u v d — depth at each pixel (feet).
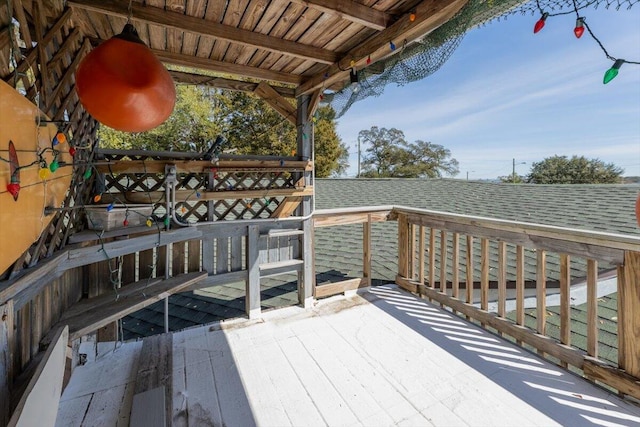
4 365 3.75
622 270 6.09
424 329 8.96
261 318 9.83
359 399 6.26
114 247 6.23
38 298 5.15
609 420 5.57
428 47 6.52
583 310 11.08
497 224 8.38
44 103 4.86
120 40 3.31
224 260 10.21
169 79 3.53
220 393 6.46
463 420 5.66
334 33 7.76
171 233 7.64
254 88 11.32
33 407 3.31
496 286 11.97
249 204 10.98
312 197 11.46
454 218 9.70
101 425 5.65
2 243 3.25
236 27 7.51
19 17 4.17
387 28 7.00
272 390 6.56
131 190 9.13
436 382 6.72
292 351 7.97
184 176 9.90
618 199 16.56
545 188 21.49
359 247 16.39
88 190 8.05
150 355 7.84
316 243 17.43
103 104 3.18
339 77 9.57
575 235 6.70
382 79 7.90
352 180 31.60
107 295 7.60
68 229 6.21
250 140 37.78
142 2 6.52
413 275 11.76
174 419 5.76
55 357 4.29
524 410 5.86
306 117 11.46
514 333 7.97
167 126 32.32
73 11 6.31
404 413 5.87
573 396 6.19
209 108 35.91
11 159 3.44
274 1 6.47
